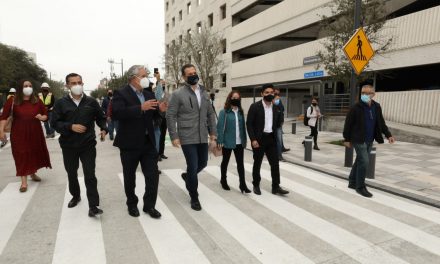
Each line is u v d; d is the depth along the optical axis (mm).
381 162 8586
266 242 3820
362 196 5633
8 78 44312
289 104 26203
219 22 34594
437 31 13414
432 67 16734
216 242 3797
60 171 7230
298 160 8688
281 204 5160
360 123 5578
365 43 7863
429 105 13594
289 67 23688
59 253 3488
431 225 4387
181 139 4746
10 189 5812
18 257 3404
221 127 5539
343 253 3580
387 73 17969
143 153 4449
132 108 4133
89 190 4504
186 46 35562
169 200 5301
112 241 3777
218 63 32312
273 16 25656
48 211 4711
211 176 6941
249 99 29844
